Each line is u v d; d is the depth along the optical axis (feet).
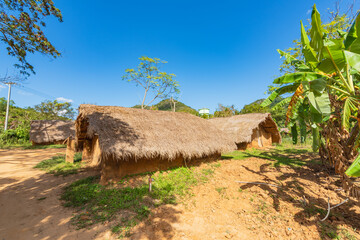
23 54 25.08
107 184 20.68
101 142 20.22
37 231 12.00
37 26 24.21
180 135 28.43
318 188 19.92
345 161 14.89
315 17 14.02
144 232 12.13
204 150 27.84
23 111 123.44
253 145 51.37
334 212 15.08
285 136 73.31
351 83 13.78
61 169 27.68
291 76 13.89
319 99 13.19
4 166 29.68
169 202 16.57
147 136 24.57
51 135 62.23
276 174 25.02
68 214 14.23
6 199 17.01
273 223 13.83
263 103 17.51
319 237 12.03
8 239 11.12
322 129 17.90
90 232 11.93
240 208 16.16
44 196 17.79
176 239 11.66
